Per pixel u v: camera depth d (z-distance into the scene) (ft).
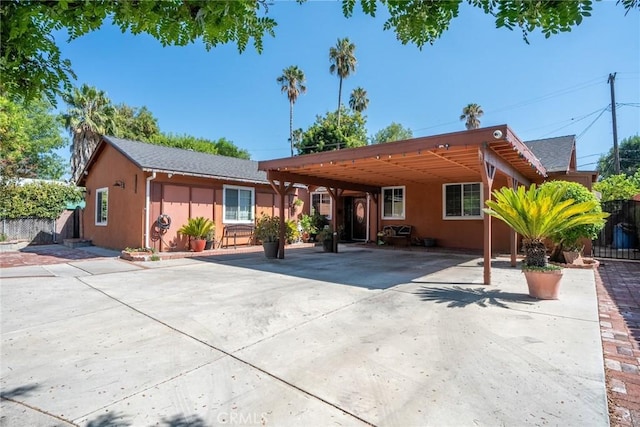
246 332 11.93
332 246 36.06
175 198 36.52
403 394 7.79
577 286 18.85
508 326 12.21
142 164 32.91
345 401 7.54
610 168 89.20
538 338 11.06
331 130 85.05
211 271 24.50
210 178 38.22
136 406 7.41
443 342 10.80
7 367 9.32
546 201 15.80
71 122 73.20
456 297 16.47
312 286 19.19
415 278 21.45
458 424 6.68
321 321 13.03
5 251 37.52
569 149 36.60
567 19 3.86
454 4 4.54
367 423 6.76
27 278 22.09
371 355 9.90
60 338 11.47
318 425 6.72
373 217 46.34
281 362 9.52
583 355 9.76
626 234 35.65
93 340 11.28
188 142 106.52
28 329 12.37
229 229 41.34
